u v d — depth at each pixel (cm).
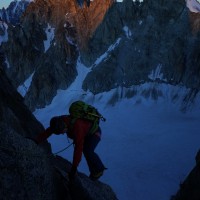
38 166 602
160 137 6931
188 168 5253
